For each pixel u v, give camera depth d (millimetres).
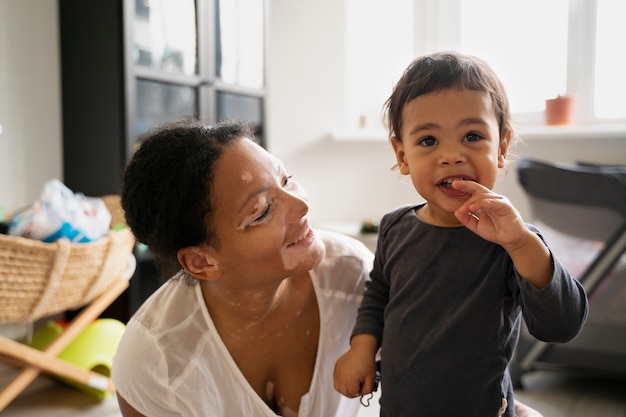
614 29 2537
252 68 2725
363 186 2975
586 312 752
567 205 1791
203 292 885
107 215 1788
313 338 935
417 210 920
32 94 2164
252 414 908
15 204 2129
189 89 2395
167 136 791
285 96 3055
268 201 769
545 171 1800
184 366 862
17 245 1470
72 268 1601
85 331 1937
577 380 1984
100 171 2162
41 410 1791
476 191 727
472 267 795
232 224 760
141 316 905
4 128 2090
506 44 2730
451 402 779
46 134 2209
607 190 1705
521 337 1903
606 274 1767
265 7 2760
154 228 787
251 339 891
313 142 3045
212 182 755
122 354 887
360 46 3029
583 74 2596
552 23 2637
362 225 2695
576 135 2441
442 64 845
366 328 896
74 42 2188
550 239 1852
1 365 1975
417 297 826
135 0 2189
